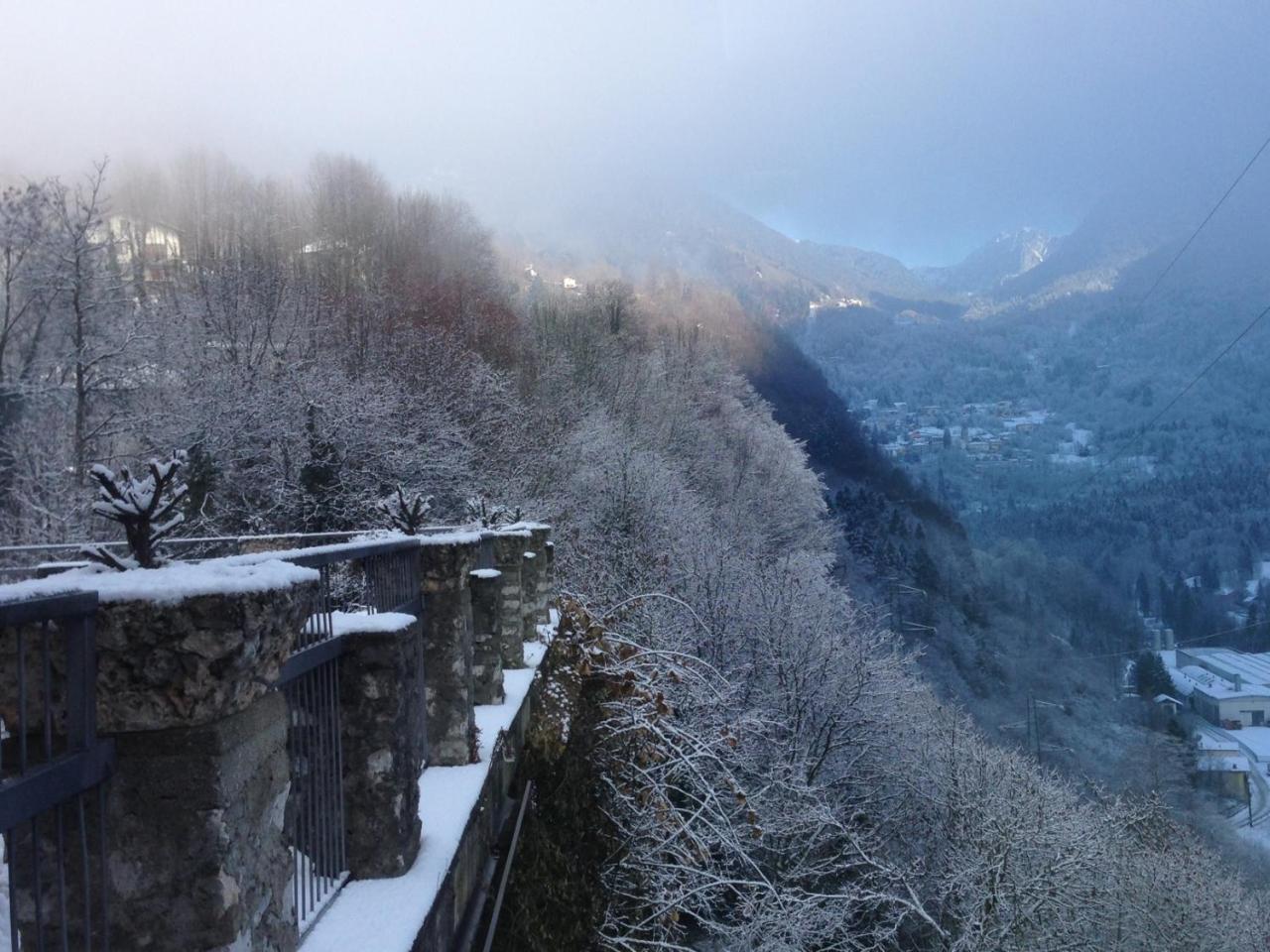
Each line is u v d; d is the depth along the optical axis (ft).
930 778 63.57
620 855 33.50
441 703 21.81
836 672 65.62
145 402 69.15
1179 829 72.79
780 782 46.50
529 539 40.27
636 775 34.96
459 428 86.28
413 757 15.89
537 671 33.27
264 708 9.59
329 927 12.92
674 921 31.65
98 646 8.00
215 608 8.14
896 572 153.58
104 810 8.10
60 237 67.15
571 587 63.98
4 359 65.10
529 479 93.45
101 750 8.02
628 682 37.88
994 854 53.88
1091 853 55.83
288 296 98.37
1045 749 113.29
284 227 131.44
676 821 34.73
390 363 95.40
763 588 69.82
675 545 88.02
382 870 14.80
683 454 144.77
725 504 137.08
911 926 56.59
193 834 8.27
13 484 61.87
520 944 21.20
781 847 47.24
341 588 19.97
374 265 130.41
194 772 8.31
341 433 71.20
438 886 14.61
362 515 68.85
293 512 67.67
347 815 14.97
